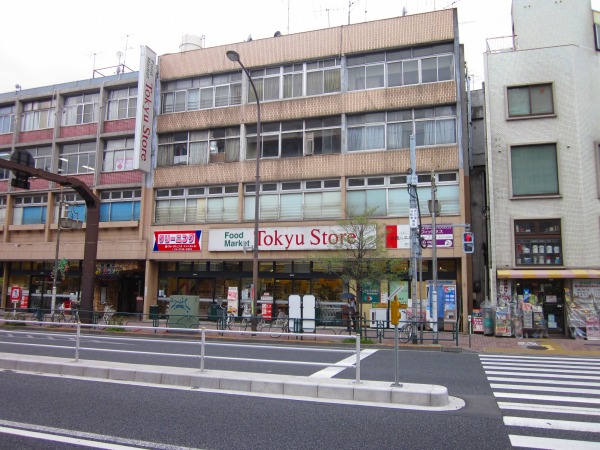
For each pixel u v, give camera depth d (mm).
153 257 27469
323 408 7574
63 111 32062
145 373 9617
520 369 12195
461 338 19844
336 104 25562
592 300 20391
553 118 21938
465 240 19688
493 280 21438
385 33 25219
